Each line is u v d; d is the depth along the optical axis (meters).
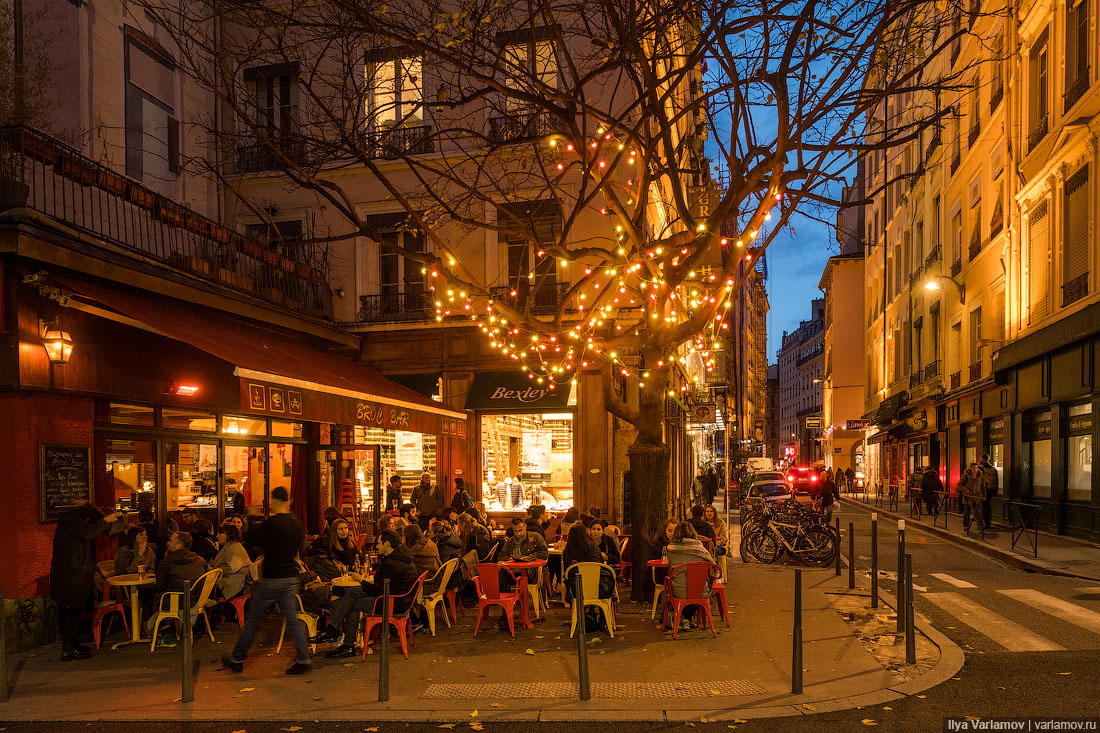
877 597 9.77
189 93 15.15
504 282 17.02
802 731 5.43
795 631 6.26
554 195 10.15
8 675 7.29
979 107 23.67
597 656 7.56
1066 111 16.69
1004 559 14.03
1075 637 8.01
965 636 8.10
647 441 10.59
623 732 5.50
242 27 16.94
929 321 30.38
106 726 5.86
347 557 9.97
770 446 140.25
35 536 8.55
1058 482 16.98
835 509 30.36
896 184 37.84
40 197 9.92
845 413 56.62
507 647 8.08
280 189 17.67
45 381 8.73
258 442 13.98
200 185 15.50
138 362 10.37
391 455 17.70
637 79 9.35
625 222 9.73
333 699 6.30
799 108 8.88
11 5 10.80
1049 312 17.34
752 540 14.76
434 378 17.39
